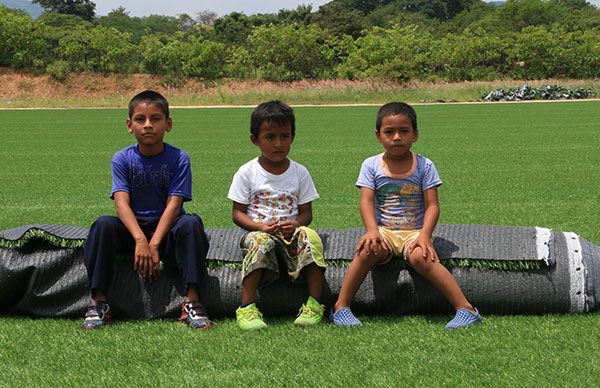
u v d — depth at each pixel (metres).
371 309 4.96
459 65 47.59
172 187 5.11
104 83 46.97
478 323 4.67
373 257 4.77
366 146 16.58
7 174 12.57
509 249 4.96
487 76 46.53
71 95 46.03
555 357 4.05
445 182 11.16
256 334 4.55
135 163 5.15
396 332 4.55
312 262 4.78
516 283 4.86
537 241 4.99
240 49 49.16
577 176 11.57
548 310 4.88
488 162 13.45
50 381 3.83
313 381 3.77
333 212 8.95
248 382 3.77
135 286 4.98
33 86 46.50
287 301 4.96
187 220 4.86
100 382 3.80
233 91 41.69
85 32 49.12
